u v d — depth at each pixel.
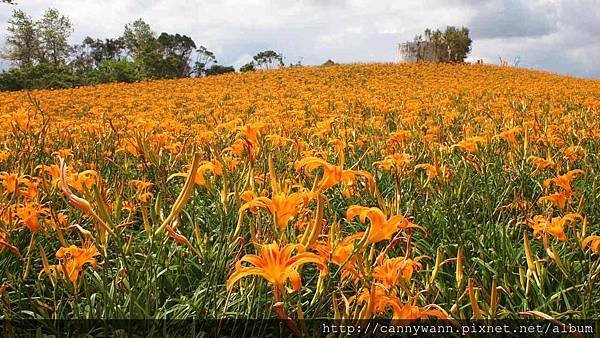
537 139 4.86
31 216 2.43
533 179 4.34
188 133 5.67
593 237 2.15
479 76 25.08
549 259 3.13
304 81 23.45
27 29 57.81
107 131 5.63
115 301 2.48
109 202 3.07
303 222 2.63
